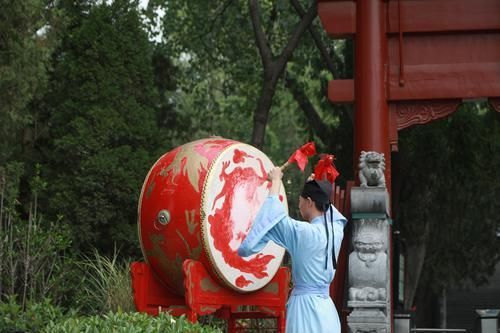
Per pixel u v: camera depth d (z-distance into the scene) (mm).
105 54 14266
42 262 12023
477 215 18938
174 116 17562
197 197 8914
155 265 9430
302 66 20828
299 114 23516
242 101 25016
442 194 18422
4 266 11734
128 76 14430
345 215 10898
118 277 11688
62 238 11836
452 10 11766
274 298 9438
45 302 7527
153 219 9195
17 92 11961
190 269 8867
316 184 6355
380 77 11742
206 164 9000
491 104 11836
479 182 18234
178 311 9297
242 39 20922
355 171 11688
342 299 10680
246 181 9180
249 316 9984
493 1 11734
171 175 9156
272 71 17094
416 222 18406
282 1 19953
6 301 11875
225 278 8992
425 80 11773
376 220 9531
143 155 13789
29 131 14516
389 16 11859
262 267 9273
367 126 11664
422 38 11875
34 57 12086
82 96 14078
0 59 11844
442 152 17812
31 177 13938
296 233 6207
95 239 13336
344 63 20031
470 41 11828
